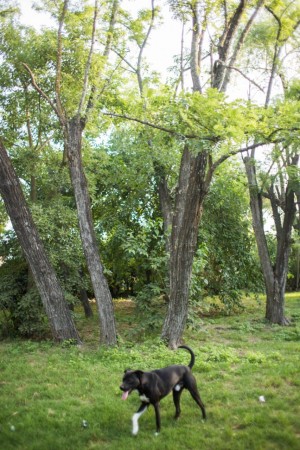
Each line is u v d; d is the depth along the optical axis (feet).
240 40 38.93
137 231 57.52
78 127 39.40
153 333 42.80
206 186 36.73
